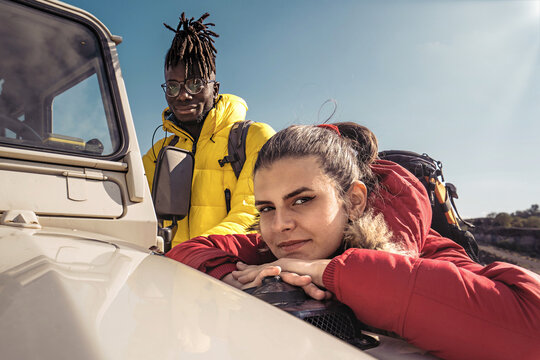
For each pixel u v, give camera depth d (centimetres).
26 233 60
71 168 95
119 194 99
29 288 34
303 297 69
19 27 104
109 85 114
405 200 97
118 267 47
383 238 83
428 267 67
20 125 96
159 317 33
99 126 107
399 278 66
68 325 28
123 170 101
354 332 66
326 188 85
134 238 96
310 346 34
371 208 93
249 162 240
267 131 248
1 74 98
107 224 93
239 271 88
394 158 193
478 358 63
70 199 90
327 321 63
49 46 108
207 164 253
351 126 113
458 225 189
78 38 113
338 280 69
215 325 34
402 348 69
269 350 31
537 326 62
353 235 85
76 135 103
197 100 264
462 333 62
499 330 62
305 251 86
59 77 107
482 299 63
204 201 245
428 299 64
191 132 278
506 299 63
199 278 51
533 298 64
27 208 84
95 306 32
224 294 45
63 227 87
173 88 260
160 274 48
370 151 110
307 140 88
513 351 62
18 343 25
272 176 86
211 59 271
